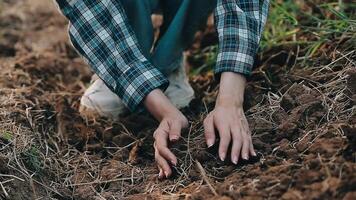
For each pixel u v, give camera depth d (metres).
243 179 1.50
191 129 1.76
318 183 1.40
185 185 1.59
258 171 1.51
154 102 1.65
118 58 1.68
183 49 1.92
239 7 1.69
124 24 1.69
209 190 1.51
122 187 1.67
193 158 1.64
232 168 1.56
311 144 1.53
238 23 1.67
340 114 1.63
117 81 1.68
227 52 1.66
